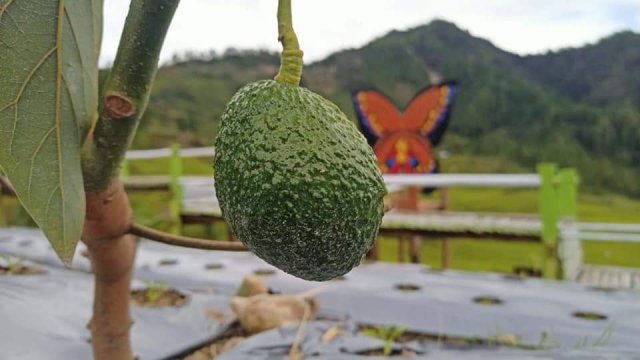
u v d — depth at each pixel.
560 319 0.75
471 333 0.70
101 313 0.36
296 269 0.23
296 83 0.23
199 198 2.35
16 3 0.25
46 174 0.27
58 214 0.27
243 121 0.23
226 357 0.60
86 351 0.62
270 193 0.22
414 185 1.79
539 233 1.67
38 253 1.04
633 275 1.62
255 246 0.23
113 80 0.27
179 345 0.66
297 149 0.22
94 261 0.35
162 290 0.83
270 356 0.60
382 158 2.14
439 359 0.62
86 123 0.28
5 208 1.81
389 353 0.62
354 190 0.22
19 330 0.66
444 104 2.11
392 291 0.86
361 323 0.73
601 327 0.72
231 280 0.93
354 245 0.23
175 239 0.33
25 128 0.26
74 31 0.27
